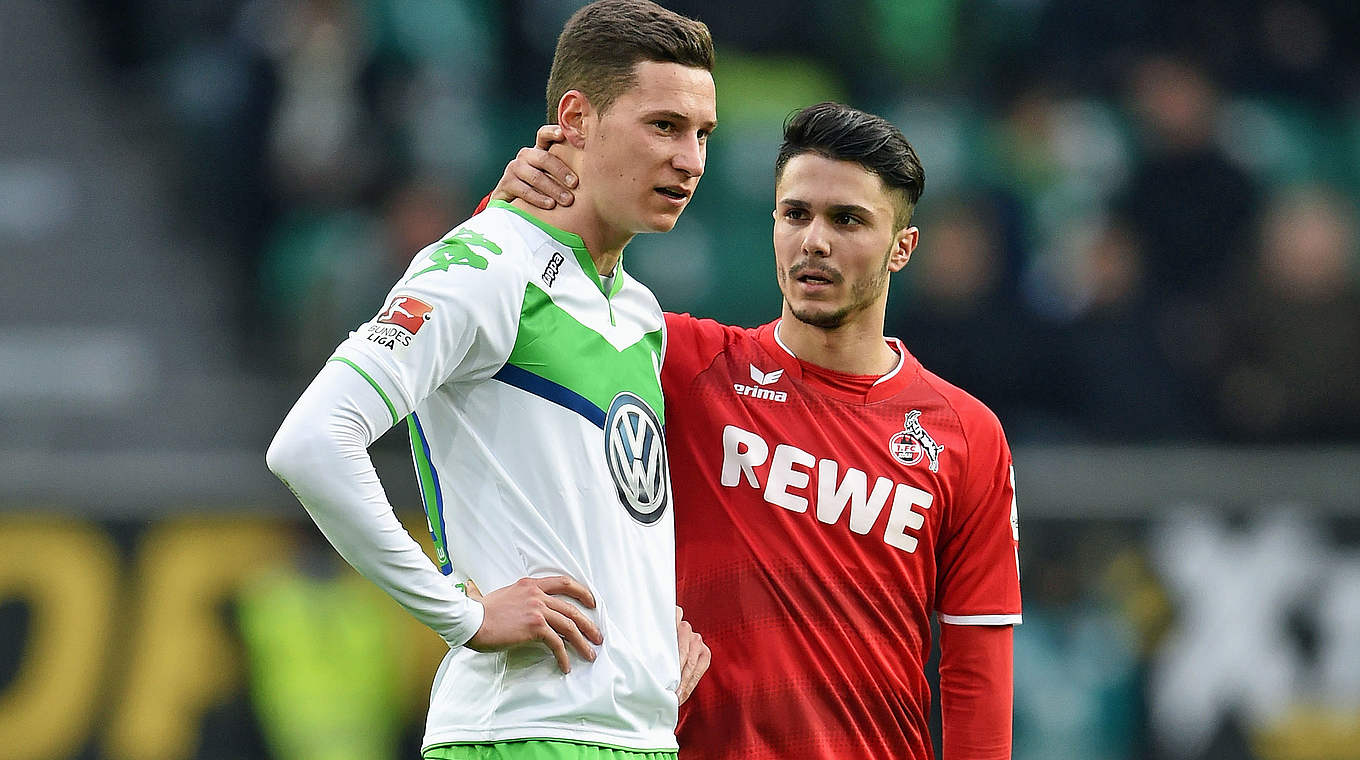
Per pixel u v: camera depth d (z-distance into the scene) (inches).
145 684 918.4
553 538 446.6
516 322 450.3
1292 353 1168.8
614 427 466.9
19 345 1179.3
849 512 551.8
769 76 1325.0
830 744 549.0
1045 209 1259.8
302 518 943.0
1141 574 968.3
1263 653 964.0
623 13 466.6
